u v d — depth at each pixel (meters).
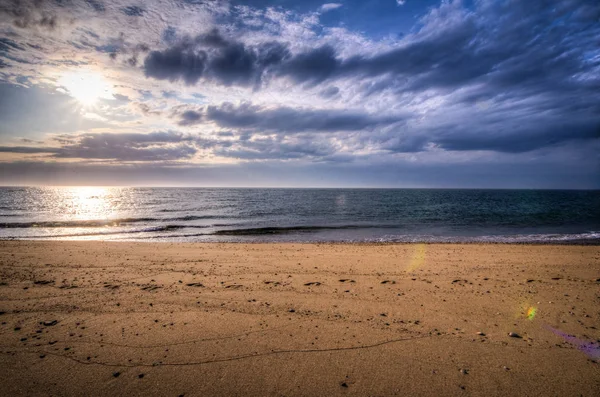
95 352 4.09
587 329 4.89
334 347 4.25
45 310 5.63
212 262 10.34
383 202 68.31
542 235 20.17
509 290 7.02
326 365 3.81
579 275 8.58
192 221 29.56
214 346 4.26
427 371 3.70
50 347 4.21
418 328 4.90
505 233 21.41
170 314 5.44
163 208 48.41
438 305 5.98
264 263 10.20
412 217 33.94
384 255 11.83
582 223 27.64
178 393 3.27
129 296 6.45
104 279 7.93
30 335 4.59
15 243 14.30
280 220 30.72
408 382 3.48
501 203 65.94
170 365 3.78
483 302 6.16
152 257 11.15
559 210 45.25
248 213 39.28
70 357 3.96
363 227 24.94
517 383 3.47
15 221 28.80
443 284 7.55
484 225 26.20
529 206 55.47
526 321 5.21
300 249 13.36
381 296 6.54
